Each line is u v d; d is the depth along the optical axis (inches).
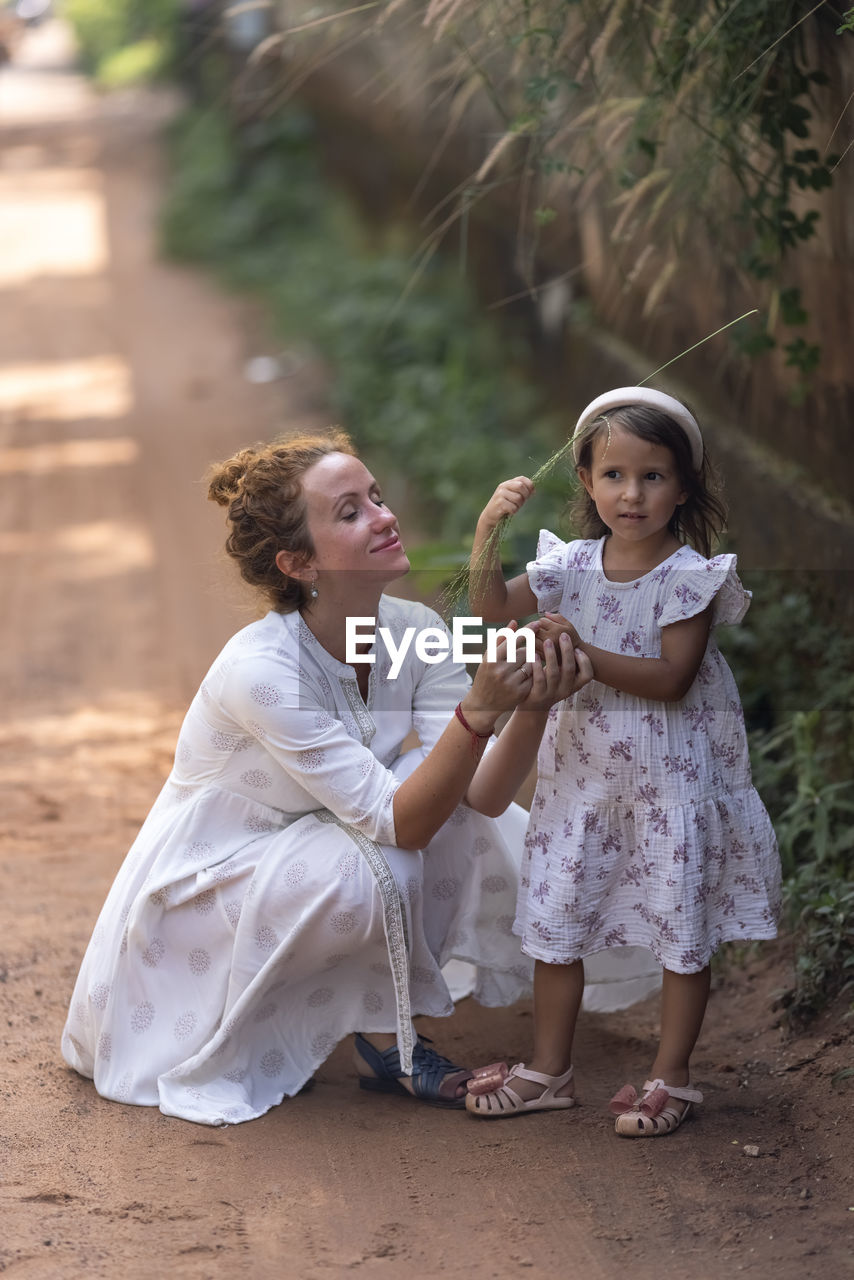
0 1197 108.6
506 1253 101.2
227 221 714.8
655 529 113.5
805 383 198.5
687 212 183.3
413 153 464.8
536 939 117.8
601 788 116.2
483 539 117.6
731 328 204.2
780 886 120.4
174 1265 99.7
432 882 130.4
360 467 123.3
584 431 115.7
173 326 593.6
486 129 331.6
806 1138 115.6
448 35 170.9
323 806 126.3
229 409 470.0
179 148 899.4
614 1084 127.9
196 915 124.6
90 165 964.6
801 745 167.3
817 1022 133.4
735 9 155.2
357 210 615.5
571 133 198.7
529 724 121.0
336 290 554.9
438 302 460.4
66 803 207.0
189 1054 124.3
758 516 213.0
